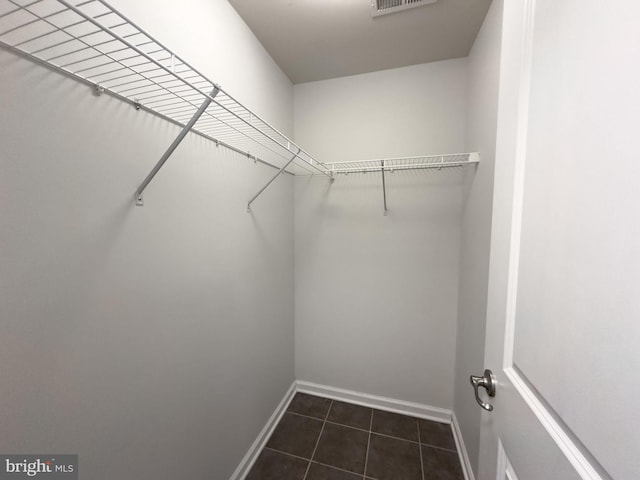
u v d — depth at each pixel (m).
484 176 1.22
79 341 0.64
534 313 0.51
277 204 1.71
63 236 0.60
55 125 0.57
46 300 0.57
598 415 0.35
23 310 0.54
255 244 1.46
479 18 1.27
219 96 1.10
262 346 1.57
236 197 1.27
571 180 0.41
